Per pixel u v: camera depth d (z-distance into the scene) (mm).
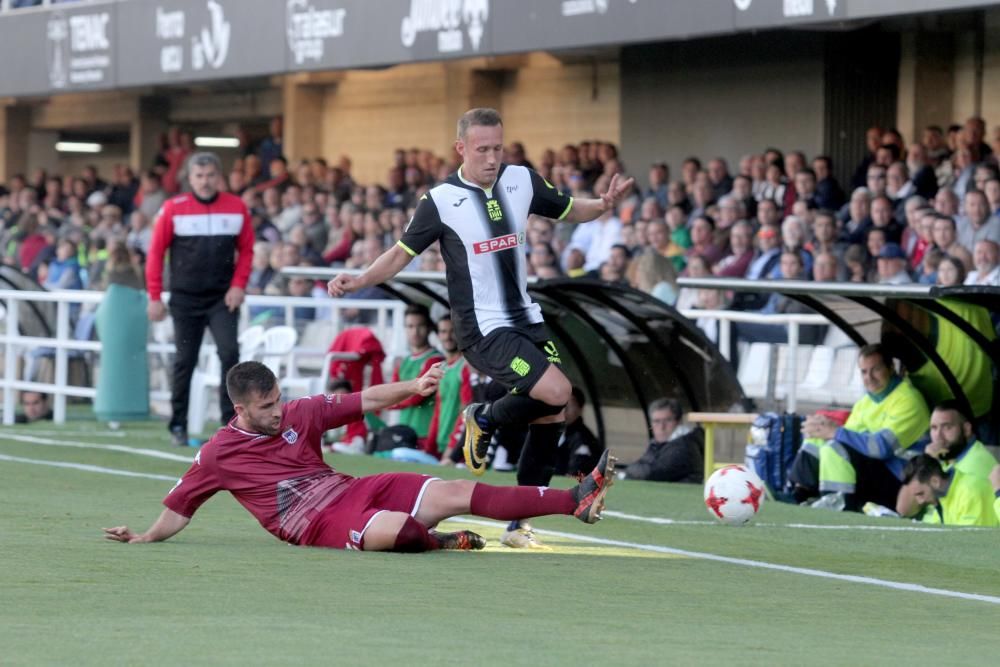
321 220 49531
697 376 30094
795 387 29906
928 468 24047
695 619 13656
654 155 49344
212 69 52344
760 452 26750
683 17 37875
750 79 46312
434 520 17422
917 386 26500
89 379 43906
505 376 17688
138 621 12664
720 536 20391
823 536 20609
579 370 31672
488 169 17734
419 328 32250
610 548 18828
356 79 62594
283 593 14312
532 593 14812
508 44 42469
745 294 35469
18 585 14477
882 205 35188
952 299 24344
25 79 60594
